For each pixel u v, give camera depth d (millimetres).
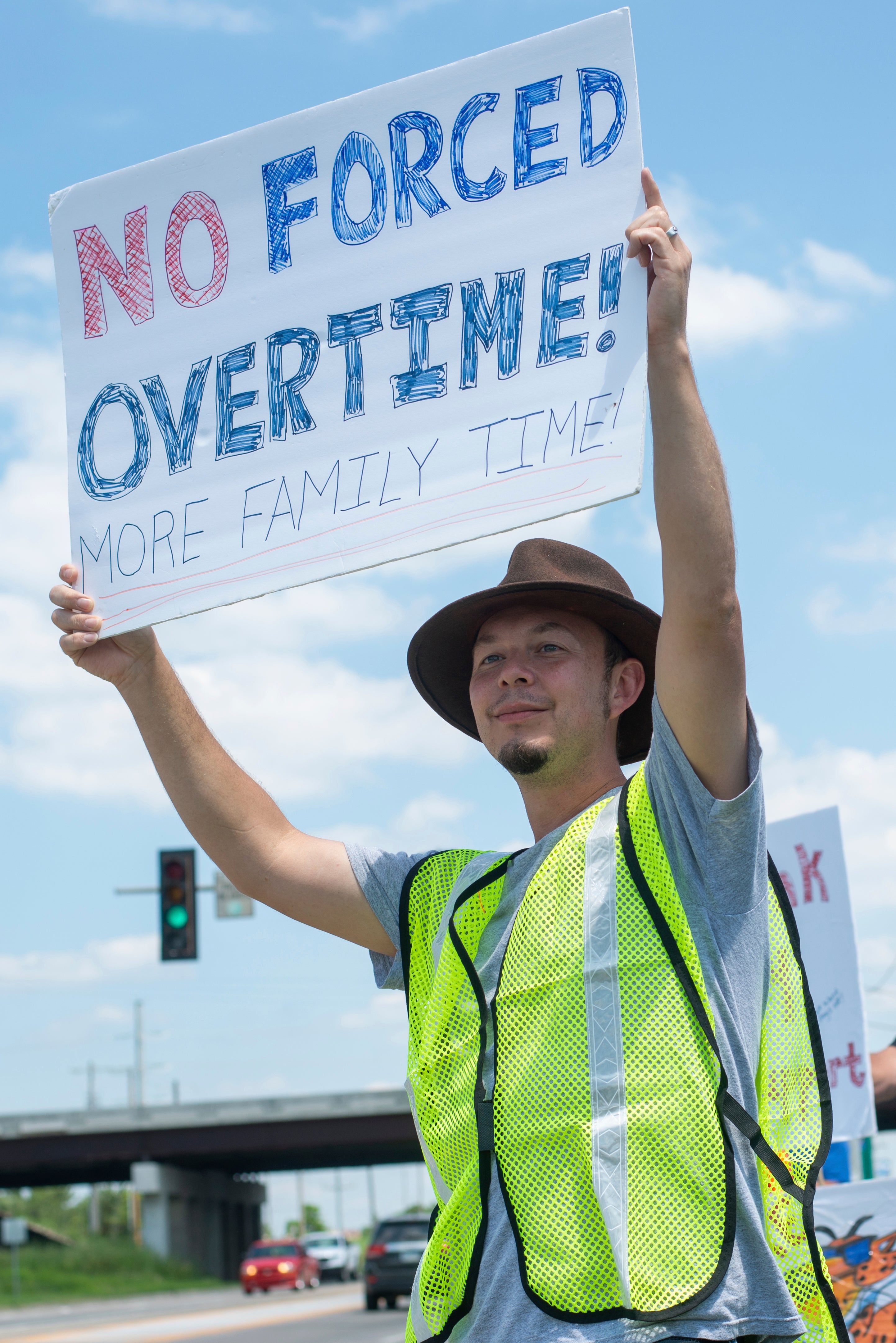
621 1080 2498
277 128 3344
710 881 2643
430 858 3195
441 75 3191
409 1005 3035
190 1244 66438
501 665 3125
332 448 3135
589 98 3031
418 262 3139
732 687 2596
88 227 3482
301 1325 27688
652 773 2709
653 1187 2418
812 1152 2596
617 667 3188
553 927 2699
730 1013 2570
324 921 3316
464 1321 2523
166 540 3264
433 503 2996
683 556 2588
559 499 2855
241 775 3471
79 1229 131625
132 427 3359
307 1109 54281
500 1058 2645
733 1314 2355
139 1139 55188
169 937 18359
